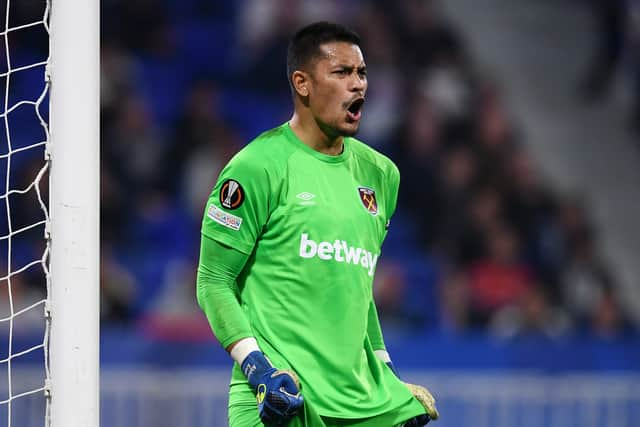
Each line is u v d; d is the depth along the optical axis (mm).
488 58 58375
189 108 44656
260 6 50062
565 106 58062
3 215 38250
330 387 13281
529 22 60281
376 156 14562
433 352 37469
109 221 41344
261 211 13320
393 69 50281
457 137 49875
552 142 56375
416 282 44156
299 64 13781
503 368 37750
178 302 40031
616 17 57531
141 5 48312
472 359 37594
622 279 53094
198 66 48656
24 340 34969
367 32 50594
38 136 41281
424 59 51375
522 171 48812
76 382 12727
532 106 57469
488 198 47125
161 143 44000
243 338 13086
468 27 59094
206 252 13430
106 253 40344
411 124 48656
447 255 44969
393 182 14656
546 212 47812
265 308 13422
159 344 34500
